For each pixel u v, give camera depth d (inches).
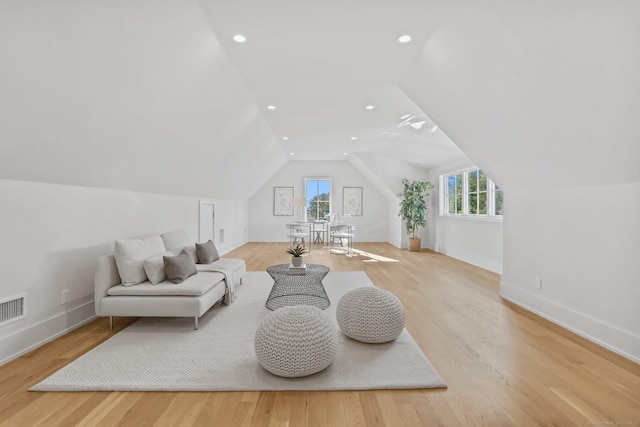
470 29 90.0
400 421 63.5
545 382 78.0
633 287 90.4
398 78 137.1
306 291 155.9
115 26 77.8
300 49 113.2
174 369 82.5
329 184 388.2
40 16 64.2
